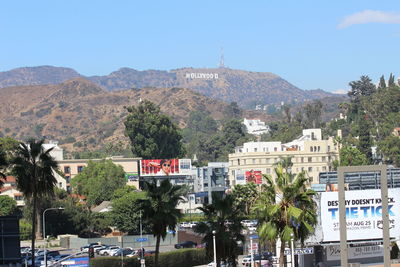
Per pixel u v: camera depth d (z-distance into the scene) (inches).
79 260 5723.4
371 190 5054.1
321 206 5019.7
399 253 5506.9
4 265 3730.3
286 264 5083.7
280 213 3481.8
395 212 5093.5
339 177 2559.1
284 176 3528.5
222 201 4109.3
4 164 5713.6
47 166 4542.3
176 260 6156.5
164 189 4217.5
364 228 5019.7
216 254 4119.1
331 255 5182.1
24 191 4515.3
